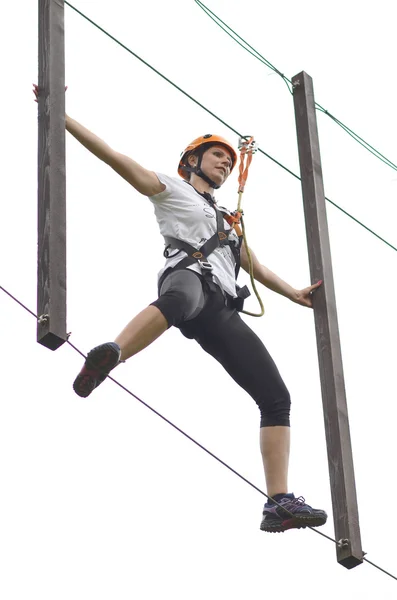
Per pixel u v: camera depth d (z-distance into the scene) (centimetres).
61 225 1123
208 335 1257
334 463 1321
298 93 1557
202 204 1281
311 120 1536
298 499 1223
